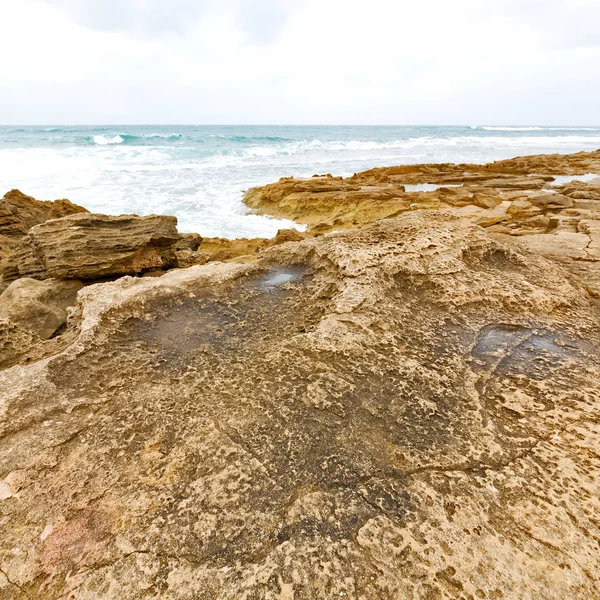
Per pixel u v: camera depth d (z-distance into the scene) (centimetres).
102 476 213
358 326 327
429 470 213
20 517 192
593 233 641
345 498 200
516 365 298
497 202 1520
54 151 3478
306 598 159
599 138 8544
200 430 241
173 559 175
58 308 639
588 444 226
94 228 792
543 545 176
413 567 169
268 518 191
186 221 1587
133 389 279
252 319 372
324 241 481
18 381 273
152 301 390
